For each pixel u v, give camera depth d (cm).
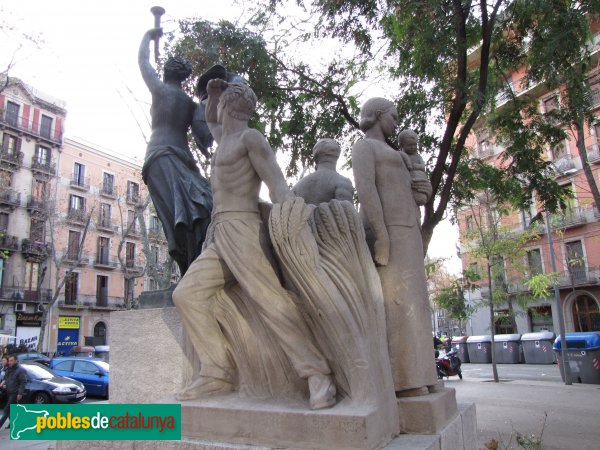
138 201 2709
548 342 2070
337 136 880
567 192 857
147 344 295
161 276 2089
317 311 225
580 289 2436
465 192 888
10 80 1956
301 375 230
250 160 260
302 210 236
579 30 658
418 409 244
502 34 801
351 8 779
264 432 217
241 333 260
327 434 203
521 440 502
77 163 3133
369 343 226
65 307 2959
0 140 2733
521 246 1880
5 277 2683
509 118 834
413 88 826
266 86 816
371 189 271
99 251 3175
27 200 2791
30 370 1165
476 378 1566
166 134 362
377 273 254
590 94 866
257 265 248
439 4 672
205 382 255
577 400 979
